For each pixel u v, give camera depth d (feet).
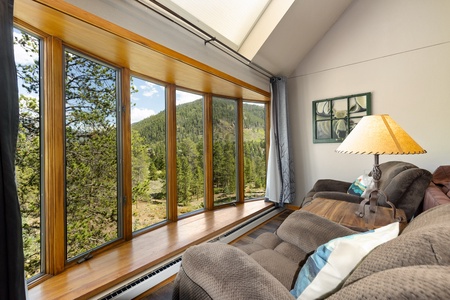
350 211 5.02
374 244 2.03
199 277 2.24
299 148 11.51
